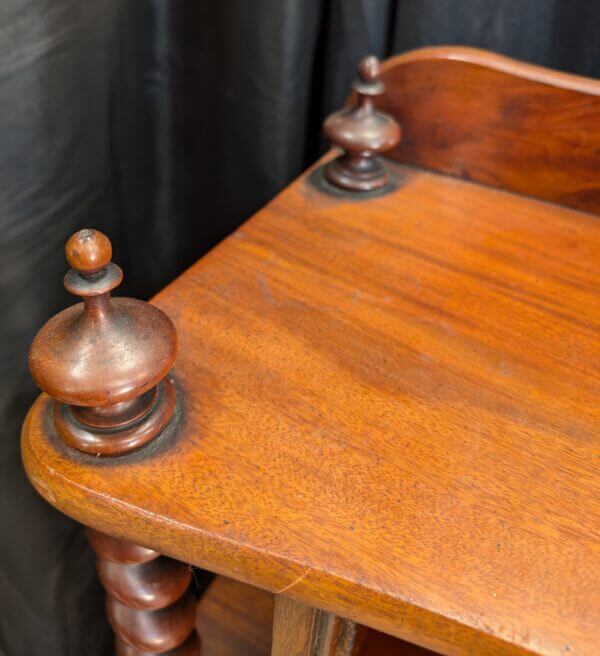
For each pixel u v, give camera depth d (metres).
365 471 0.51
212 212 1.00
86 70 0.74
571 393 0.57
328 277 0.66
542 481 0.51
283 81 0.85
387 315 0.63
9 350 0.76
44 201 0.74
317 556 0.46
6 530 0.85
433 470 0.51
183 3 0.83
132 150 0.87
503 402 0.56
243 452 0.52
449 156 0.79
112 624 0.64
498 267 0.69
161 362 0.48
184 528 0.48
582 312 0.65
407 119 0.79
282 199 0.75
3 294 0.73
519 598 0.44
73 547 0.93
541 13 0.82
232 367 0.57
